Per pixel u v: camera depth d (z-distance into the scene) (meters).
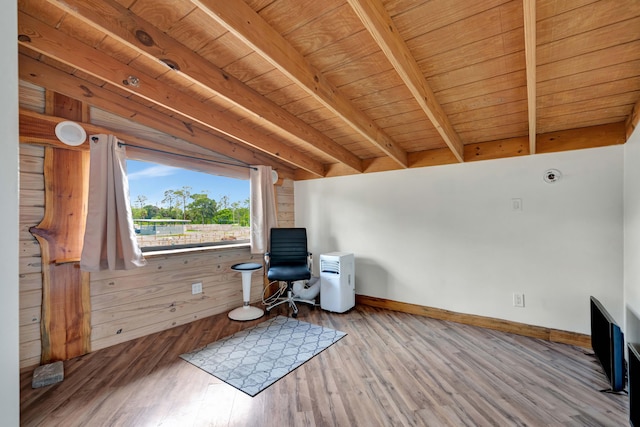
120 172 2.46
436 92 2.06
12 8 0.44
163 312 2.94
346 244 4.03
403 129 2.80
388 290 3.65
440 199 3.29
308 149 3.62
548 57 1.63
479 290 3.04
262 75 2.08
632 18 1.35
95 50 1.88
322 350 2.51
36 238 2.21
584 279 2.54
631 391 1.43
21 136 2.13
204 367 2.23
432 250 3.34
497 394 1.88
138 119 2.70
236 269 3.33
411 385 1.99
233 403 1.81
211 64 1.95
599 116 2.33
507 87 1.99
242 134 2.90
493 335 2.80
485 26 1.48
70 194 2.38
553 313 2.67
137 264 2.51
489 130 2.71
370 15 1.31
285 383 2.03
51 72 2.22
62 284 2.31
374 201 3.79
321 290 3.63
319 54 1.78
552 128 2.60
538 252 2.74
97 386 1.98
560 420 1.64
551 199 2.68
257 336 2.80
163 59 1.69
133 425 1.62
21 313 2.17
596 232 2.50
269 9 1.48
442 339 2.72
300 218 4.56
